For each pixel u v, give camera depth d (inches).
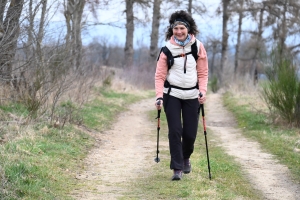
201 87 294.7
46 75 481.7
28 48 463.8
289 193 310.3
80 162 358.0
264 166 390.6
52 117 462.9
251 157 427.8
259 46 1386.6
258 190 315.0
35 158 324.8
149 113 765.3
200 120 726.5
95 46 849.5
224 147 478.9
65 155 364.2
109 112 697.0
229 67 1654.8
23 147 345.7
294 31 1272.1
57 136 422.3
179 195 268.4
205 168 345.4
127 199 261.0
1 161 289.9
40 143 375.2
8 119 426.6
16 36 414.9
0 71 417.4
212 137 549.3
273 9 1336.1
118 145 461.4
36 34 456.8
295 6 1284.4
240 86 1202.0
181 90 291.7
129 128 593.0
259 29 1432.1
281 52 707.4
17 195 244.7
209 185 294.0
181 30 286.7
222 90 1419.8
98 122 581.6
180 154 296.2
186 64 289.4
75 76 582.2
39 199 246.5
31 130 403.9
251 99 913.5
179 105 294.4
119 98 904.9
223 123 692.7
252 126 612.7
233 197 272.5
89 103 701.3
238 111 776.3
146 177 315.9
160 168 345.1
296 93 577.3
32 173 287.7
